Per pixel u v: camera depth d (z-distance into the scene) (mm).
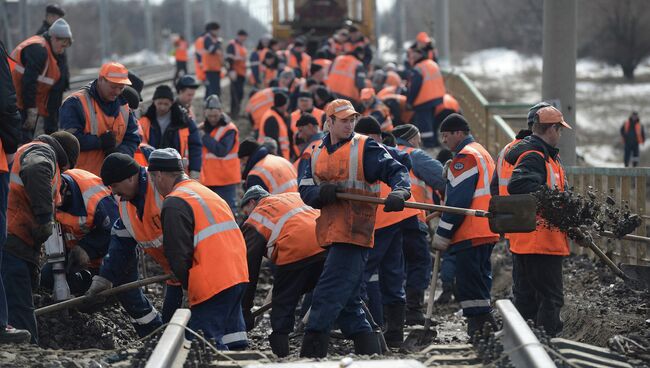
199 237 26016
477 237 31203
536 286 28469
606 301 36250
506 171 30047
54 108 45469
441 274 45656
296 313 39219
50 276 32469
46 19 47656
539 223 28016
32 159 27094
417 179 37312
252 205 31609
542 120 28562
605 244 42250
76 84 118375
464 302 31719
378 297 33469
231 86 91812
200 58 88500
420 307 37656
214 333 26047
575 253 45406
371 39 123812
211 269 25969
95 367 22812
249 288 30516
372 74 95500
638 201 38938
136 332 34031
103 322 32938
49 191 26953
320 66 69938
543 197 27156
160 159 26781
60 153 29594
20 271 27781
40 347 27891
